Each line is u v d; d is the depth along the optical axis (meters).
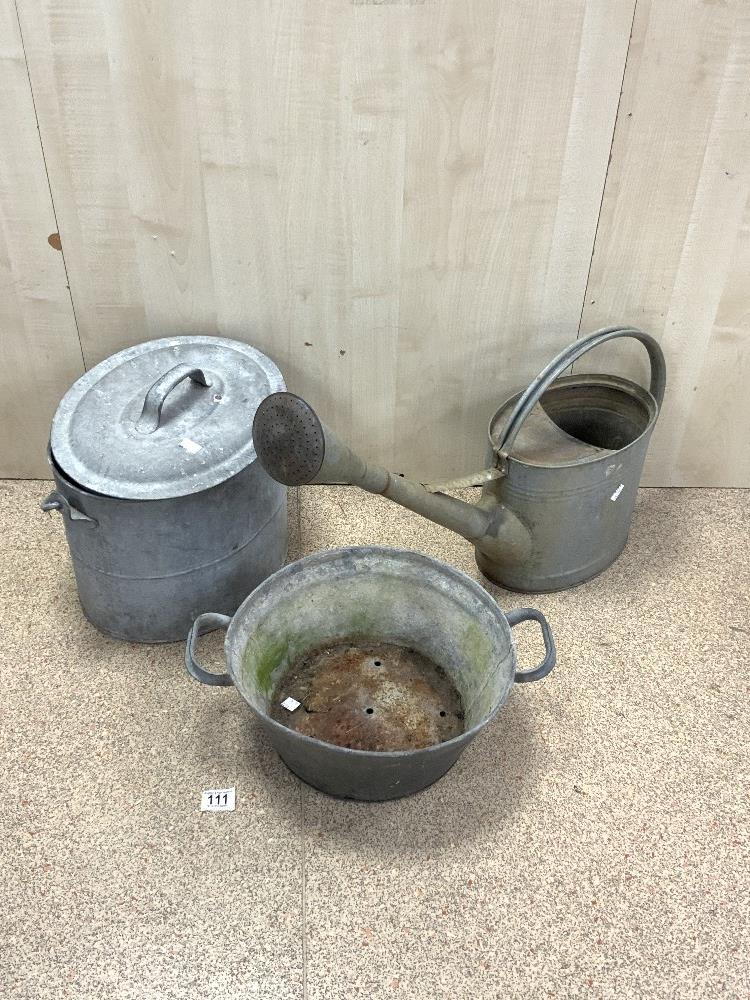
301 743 1.15
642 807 1.32
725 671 1.52
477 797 1.33
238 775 1.36
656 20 1.31
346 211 1.50
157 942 1.16
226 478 1.36
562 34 1.32
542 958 1.15
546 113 1.40
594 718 1.44
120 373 1.53
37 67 1.35
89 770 1.36
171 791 1.33
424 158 1.44
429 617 1.44
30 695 1.46
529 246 1.55
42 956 1.14
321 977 1.13
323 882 1.23
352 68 1.35
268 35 1.32
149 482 1.33
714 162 1.45
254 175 1.46
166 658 1.53
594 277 1.59
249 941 1.16
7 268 1.57
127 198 1.49
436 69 1.35
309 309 1.63
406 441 1.83
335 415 1.78
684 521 1.81
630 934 1.17
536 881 1.23
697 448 1.84
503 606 1.62
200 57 1.34
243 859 1.25
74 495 1.35
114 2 1.29
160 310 1.64
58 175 1.46
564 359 1.42
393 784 1.25
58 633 1.56
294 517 1.80
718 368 1.71
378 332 1.65
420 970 1.13
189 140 1.43
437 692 1.42
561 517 1.52
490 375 1.72
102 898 1.20
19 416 1.78
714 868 1.25
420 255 1.55
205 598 1.51
